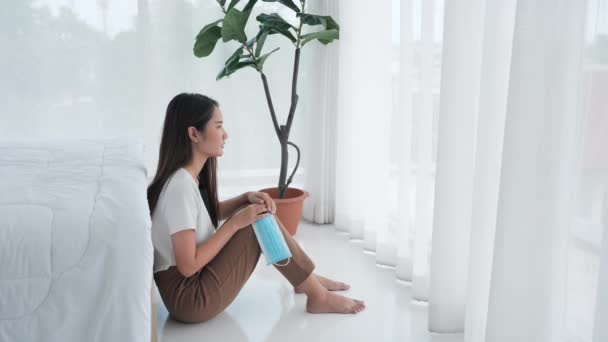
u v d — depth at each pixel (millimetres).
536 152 1583
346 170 3297
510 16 1789
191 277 2086
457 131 2037
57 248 1432
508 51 1805
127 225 1510
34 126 3428
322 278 2512
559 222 1562
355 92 3117
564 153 1535
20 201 1594
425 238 2402
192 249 1957
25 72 3361
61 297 1401
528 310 1650
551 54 1525
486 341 1772
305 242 3201
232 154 3695
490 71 1812
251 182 3752
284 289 2549
